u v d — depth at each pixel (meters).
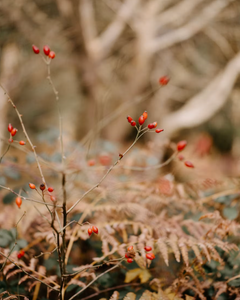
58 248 0.62
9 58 2.71
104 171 0.92
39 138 1.16
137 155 1.02
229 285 0.69
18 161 0.98
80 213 0.79
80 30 2.79
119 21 3.04
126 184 0.86
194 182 0.82
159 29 3.19
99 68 3.01
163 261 0.74
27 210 0.81
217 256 0.67
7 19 2.57
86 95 3.16
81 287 0.72
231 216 0.79
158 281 0.68
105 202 0.84
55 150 1.05
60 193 0.80
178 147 0.71
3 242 0.75
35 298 0.70
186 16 2.98
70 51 2.98
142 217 0.77
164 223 0.75
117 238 0.81
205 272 0.71
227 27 2.91
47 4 2.84
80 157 0.96
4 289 0.71
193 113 2.71
